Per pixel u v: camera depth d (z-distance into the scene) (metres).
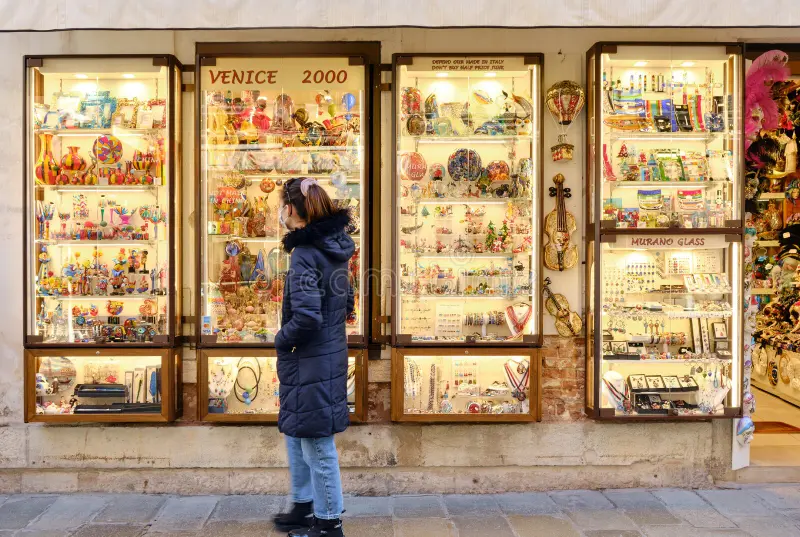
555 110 3.64
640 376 3.75
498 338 3.55
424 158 3.69
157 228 3.61
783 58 3.78
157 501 3.54
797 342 5.35
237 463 3.67
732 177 3.58
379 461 3.69
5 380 3.67
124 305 3.62
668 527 3.17
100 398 3.61
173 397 3.54
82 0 2.86
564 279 3.73
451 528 3.17
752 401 3.83
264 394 3.64
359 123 3.57
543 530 3.14
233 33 3.65
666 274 3.69
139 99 3.64
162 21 2.87
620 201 3.69
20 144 3.63
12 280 3.66
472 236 3.71
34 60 3.45
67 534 3.09
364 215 3.53
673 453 3.76
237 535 3.07
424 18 2.88
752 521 3.24
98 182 3.55
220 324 3.59
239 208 3.61
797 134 5.37
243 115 3.58
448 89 3.66
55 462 3.66
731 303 3.63
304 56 3.52
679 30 3.68
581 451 3.74
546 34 3.67
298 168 3.61
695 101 3.65
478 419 3.53
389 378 3.67
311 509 3.07
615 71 3.63
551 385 3.74
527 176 3.63
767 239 5.85
